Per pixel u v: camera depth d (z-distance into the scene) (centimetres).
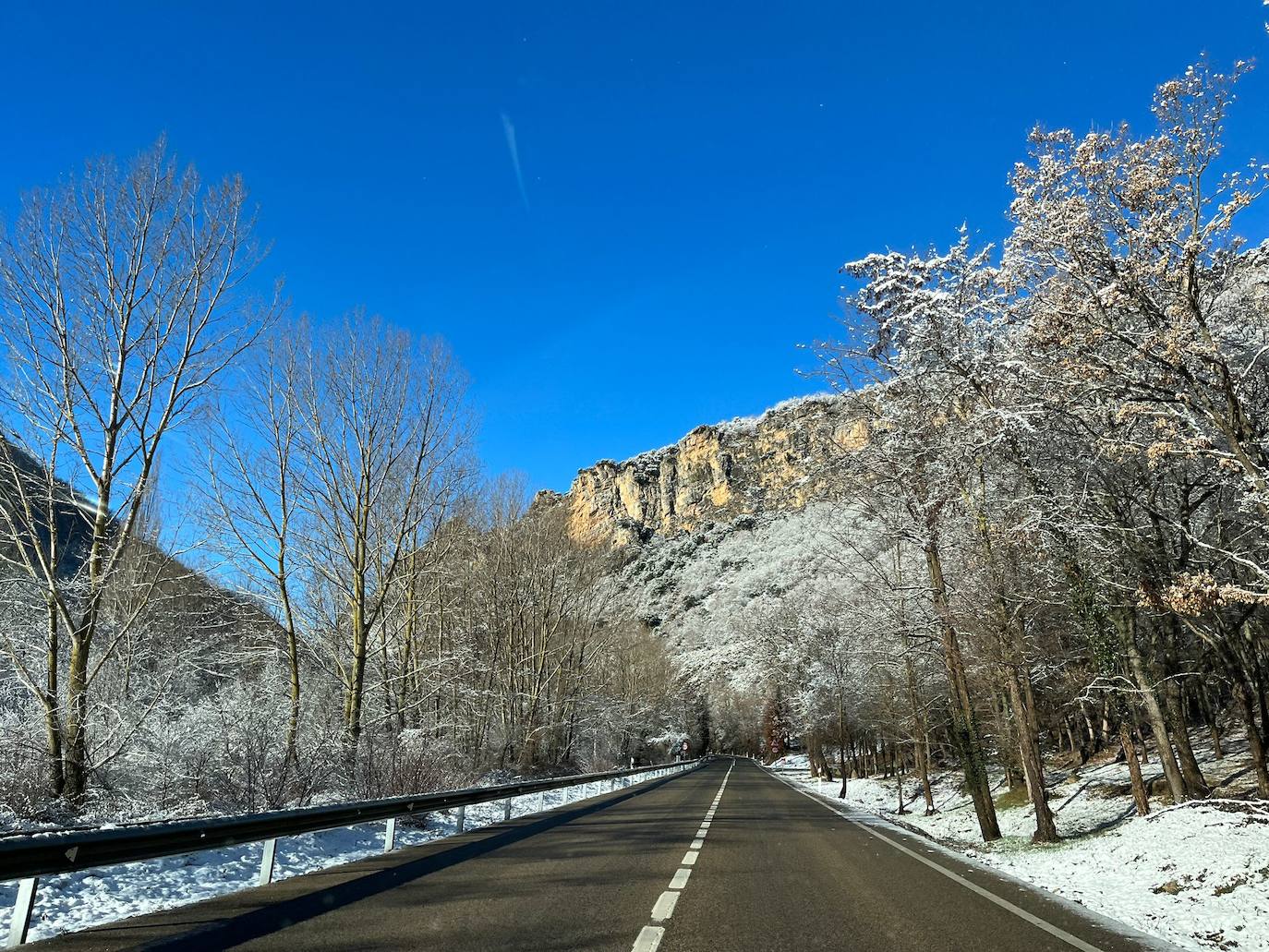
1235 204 943
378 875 856
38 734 1276
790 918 675
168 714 1517
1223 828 1027
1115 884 950
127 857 636
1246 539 1517
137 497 1372
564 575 3919
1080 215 1024
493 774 2900
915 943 591
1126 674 1587
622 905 710
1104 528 1347
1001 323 1340
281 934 569
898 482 1633
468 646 2906
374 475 2278
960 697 1781
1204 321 1047
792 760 9025
